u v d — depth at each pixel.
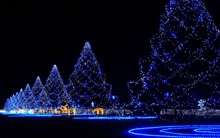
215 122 13.66
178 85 14.31
